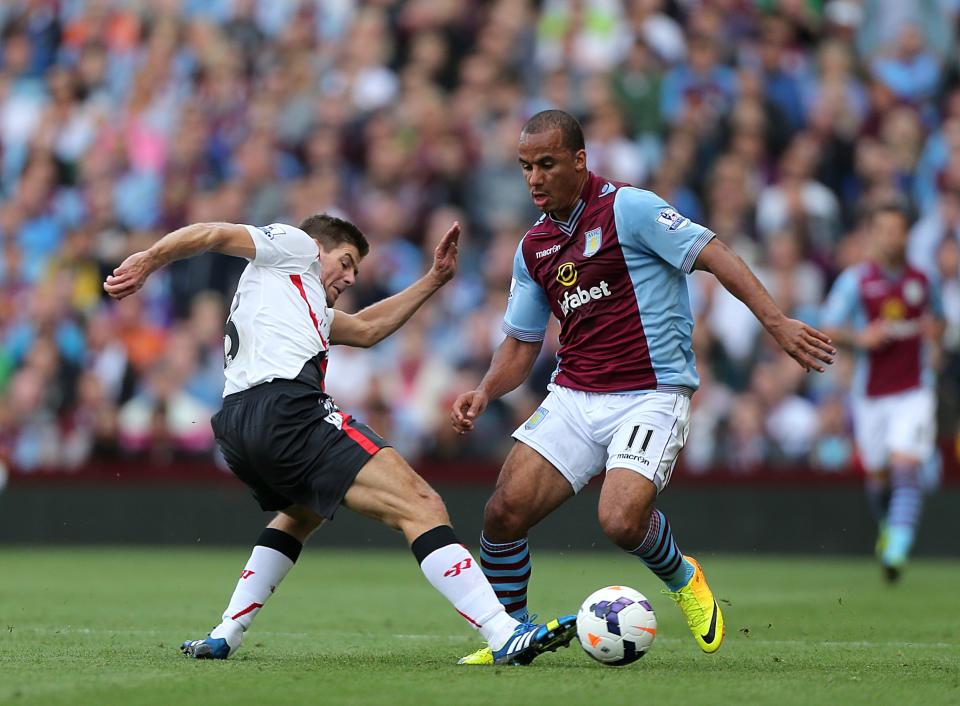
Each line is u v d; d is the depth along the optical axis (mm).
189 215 58781
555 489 20047
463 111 57562
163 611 29156
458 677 17172
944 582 37875
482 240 54750
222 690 15969
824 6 60906
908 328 38469
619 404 19953
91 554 50344
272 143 59812
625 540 19172
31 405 54219
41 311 56469
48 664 18766
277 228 19281
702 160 54969
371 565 45594
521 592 20375
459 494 49375
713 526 48594
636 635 18328
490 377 21156
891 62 58094
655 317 19922
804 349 18828
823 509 47906
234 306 19250
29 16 69062
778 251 50812
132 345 54250
